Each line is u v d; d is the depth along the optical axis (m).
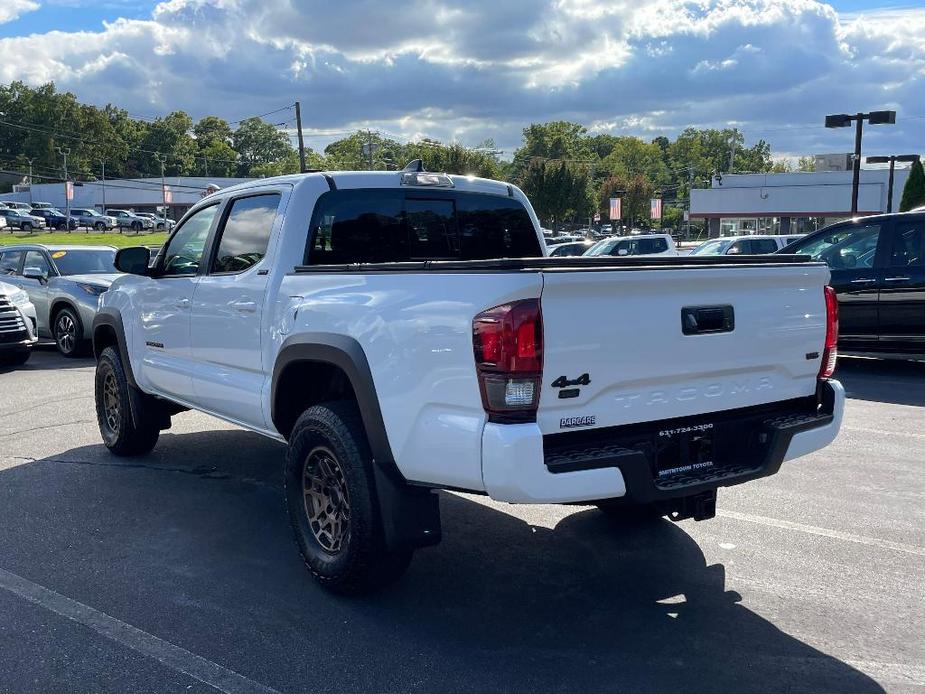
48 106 146.25
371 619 4.15
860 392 9.98
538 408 3.53
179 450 7.33
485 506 5.90
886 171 55.88
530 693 3.48
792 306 4.36
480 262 3.61
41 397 9.86
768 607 4.30
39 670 3.66
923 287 10.53
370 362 4.04
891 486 6.32
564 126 153.12
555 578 4.66
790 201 57.72
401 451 3.90
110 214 88.62
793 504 5.91
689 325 3.94
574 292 3.55
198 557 4.93
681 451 4.07
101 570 4.73
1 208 80.81
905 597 4.43
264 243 5.16
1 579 4.61
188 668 3.68
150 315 6.27
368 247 5.30
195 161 161.88
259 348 5.00
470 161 78.94
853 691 3.51
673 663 3.73
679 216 117.56
